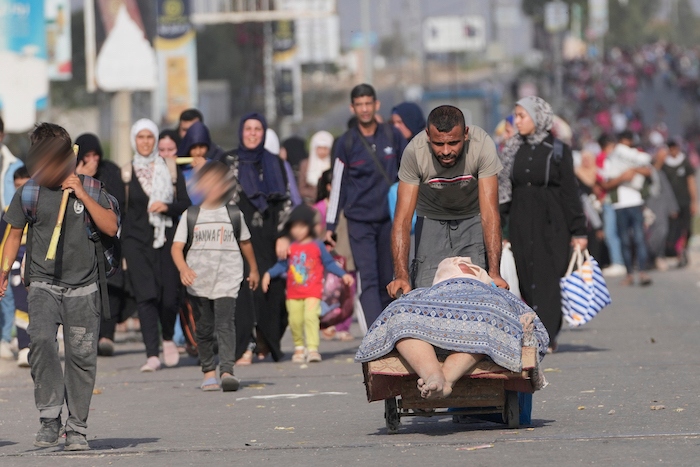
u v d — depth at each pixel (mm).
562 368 23031
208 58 176500
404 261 17031
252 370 25500
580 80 198125
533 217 25000
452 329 15094
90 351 15703
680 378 20859
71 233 15578
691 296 39625
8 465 14930
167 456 15211
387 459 14273
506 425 16344
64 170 15531
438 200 17719
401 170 17312
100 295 15922
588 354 25344
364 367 15906
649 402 18203
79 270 15602
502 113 174125
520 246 25078
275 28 102688
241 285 23391
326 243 25281
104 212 15594
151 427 18109
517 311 15641
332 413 18812
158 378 24562
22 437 17562
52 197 15578
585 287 25281
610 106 186750
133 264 26078
